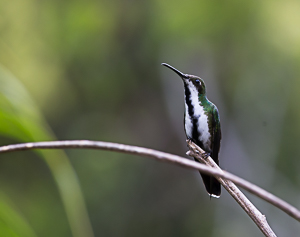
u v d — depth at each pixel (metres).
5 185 12.25
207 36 13.57
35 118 2.25
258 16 13.42
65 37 12.82
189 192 15.35
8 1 12.10
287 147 14.78
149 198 14.62
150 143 15.16
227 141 15.06
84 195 13.47
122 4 13.49
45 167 12.76
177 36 13.56
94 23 13.10
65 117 13.05
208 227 14.89
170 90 14.91
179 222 14.84
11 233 2.09
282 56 13.84
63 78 12.74
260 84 14.42
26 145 1.64
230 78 14.45
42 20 12.52
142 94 14.62
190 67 14.42
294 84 14.15
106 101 13.91
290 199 14.59
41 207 12.43
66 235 12.15
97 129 13.69
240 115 14.94
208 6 13.30
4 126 2.17
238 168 14.95
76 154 13.82
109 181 13.91
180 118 15.38
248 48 13.82
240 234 14.45
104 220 13.54
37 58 12.23
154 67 14.30
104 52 13.42
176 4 13.48
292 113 14.54
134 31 13.66
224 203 15.20
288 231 14.27
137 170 14.52
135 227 14.06
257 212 2.71
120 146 1.55
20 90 2.25
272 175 14.79
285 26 13.54
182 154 15.52
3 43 11.78
